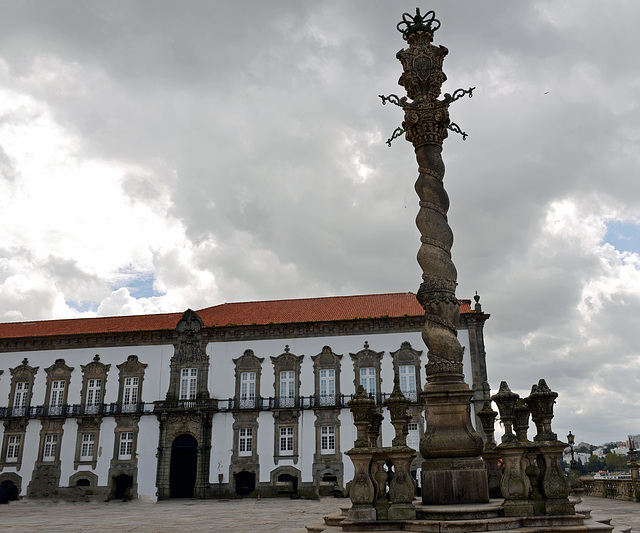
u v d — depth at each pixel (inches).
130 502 1374.3
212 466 1441.9
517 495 378.3
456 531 348.8
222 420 1472.7
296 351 1505.9
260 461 1433.3
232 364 1518.2
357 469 399.2
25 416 1533.0
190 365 1531.7
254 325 1519.4
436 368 457.1
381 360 1465.3
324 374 1480.1
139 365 1549.0
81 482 1475.1
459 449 431.5
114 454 1483.8
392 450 395.9
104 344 1579.7
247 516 831.1
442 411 447.5
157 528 641.6
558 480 380.5
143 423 1496.1
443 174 504.7
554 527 350.6
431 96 514.3
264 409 1459.2
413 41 533.3
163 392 1523.1
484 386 1396.4
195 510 1028.5
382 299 1675.7
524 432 458.9
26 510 1109.7
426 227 487.8
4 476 1503.4
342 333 1502.2
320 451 1421.0
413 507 383.9
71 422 1520.7
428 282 477.1
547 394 401.7
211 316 1663.4
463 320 1454.2
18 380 1582.2
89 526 690.2
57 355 1588.3
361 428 419.5
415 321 1476.4
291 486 1411.2
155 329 1552.7
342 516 446.0
